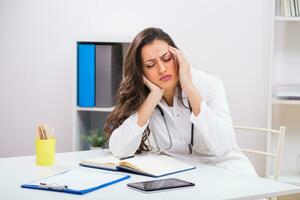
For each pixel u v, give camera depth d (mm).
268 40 3361
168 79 2332
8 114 3883
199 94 2322
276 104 3357
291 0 3084
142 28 3570
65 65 3742
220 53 3449
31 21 3785
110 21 3629
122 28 3609
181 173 2047
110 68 3322
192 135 2447
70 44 3719
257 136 3426
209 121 2271
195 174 2029
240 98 3436
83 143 3525
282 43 3318
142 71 2393
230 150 2375
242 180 1930
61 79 3762
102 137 3371
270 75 3094
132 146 2367
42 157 2195
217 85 2482
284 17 3066
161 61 2314
